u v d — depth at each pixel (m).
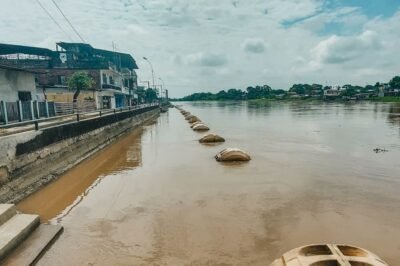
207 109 93.56
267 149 17.75
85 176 12.05
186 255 5.84
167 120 45.56
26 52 40.84
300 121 38.78
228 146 19.17
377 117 41.91
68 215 7.94
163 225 7.22
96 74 39.62
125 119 28.39
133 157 15.95
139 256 5.83
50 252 5.99
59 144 12.69
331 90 136.88
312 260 4.39
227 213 7.89
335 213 7.84
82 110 28.89
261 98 181.62
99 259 5.75
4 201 8.27
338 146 18.58
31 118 18.98
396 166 12.96
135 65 70.62
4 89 19.84
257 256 5.78
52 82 39.34
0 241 5.70
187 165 13.60
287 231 6.82
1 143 8.56
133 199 9.14
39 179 10.45
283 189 9.86
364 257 4.55
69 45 45.81
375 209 8.10
